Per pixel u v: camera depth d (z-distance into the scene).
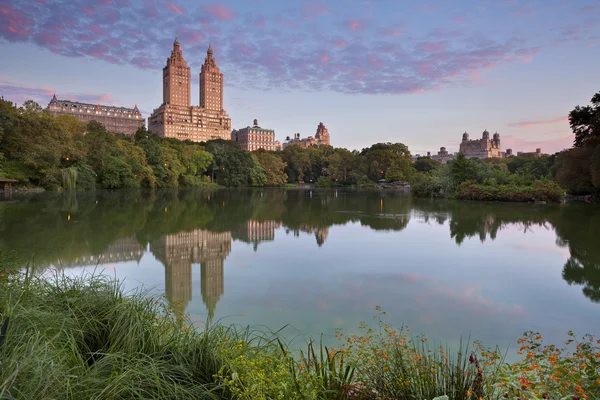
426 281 9.39
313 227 19.20
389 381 3.26
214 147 84.44
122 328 3.82
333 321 6.71
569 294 8.48
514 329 6.50
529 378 3.37
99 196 37.62
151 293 8.09
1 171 36.00
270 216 24.06
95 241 14.06
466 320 6.87
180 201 34.91
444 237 16.34
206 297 7.97
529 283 9.31
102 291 4.82
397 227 19.41
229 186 80.12
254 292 8.34
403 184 83.81
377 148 97.88
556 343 5.94
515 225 20.16
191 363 3.50
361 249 13.50
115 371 2.98
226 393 3.17
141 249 12.88
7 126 35.81
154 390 2.98
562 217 23.75
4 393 2.21
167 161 66.38
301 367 3.52
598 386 2.98
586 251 13.32
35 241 13.78
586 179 38.16
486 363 4.06
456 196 41.72
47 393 2.50
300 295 8.17
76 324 3.81
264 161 89.88
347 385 3.20
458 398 2.94
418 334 6.20
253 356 3.51
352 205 33.78
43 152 39.03
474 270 10.57
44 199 31.45
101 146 52.12
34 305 4.03
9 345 2.85
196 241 14.61
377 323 6.63
